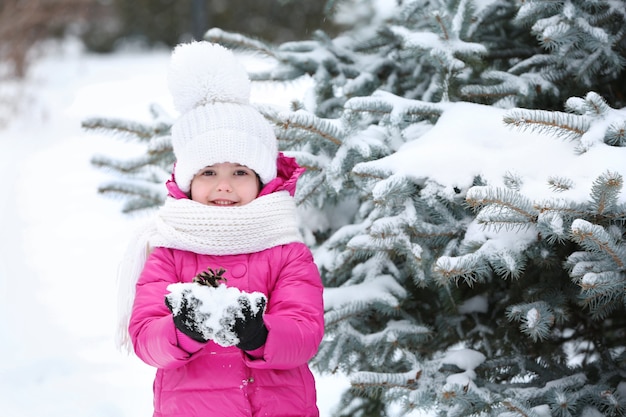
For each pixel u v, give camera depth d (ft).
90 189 26.84
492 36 10.61
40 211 24.88
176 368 6.77
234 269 7.04
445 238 8.54
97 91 40.42
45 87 41.01
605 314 8.36
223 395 6.66
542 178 7.99
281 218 7.17
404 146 8.89
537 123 7.85
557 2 9.00
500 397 8.39
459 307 9.59
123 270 7.38
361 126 9.84
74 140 32.71
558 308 8.55
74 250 21.42
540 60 9.80
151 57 51.88
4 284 18.90
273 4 45.42
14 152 31.58
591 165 7.70
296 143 9.76
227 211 6.91
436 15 9.21
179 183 7.47
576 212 7.43
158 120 11.23
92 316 16.85
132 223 23.54
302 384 6.97
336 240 9.38
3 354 14.78
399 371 9.58
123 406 12.57
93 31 53.26
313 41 11.31
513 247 7.93
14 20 36.52
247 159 7.25
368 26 12.10
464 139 8.59
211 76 7.57
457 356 8.97
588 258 7.61
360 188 9.09
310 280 7.11
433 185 8.29
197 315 5.70
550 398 8.47
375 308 9.15
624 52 9.50
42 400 12.67
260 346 6.32
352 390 9.68
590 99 7.95
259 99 22.17
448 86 9.45
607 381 8.94
